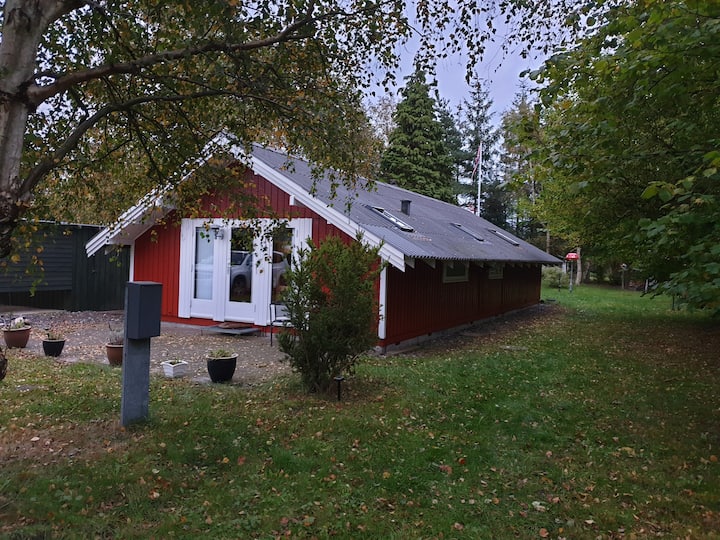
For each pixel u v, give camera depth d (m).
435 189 33.31
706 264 4.41
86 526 3.39
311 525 3.55
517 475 4.53
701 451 5.14
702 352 10.84
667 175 8.18
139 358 5.37
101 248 14.09
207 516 3.61
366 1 5.14
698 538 3.53
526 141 7.34
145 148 5.76
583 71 6.31
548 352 10.73
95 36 5.01
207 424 5.41
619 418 6.20
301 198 10.66
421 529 3.57
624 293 30.09
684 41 5.03
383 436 5.29
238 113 5.87
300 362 6.68
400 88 5.78
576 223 13.44
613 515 3.84
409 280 11.39
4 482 3.93
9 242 3.71
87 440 4.89
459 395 7.00
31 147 4.79
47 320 13.24
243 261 12.26
